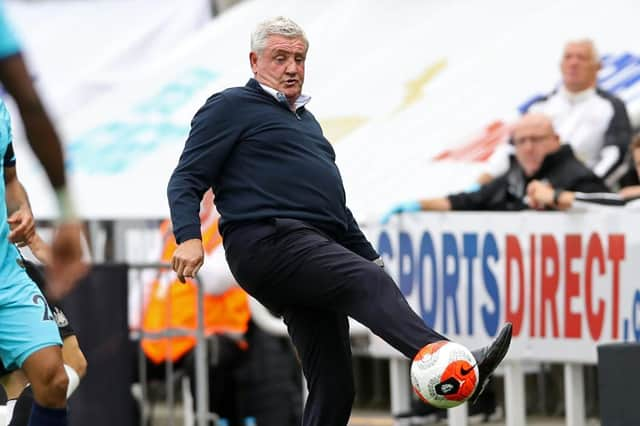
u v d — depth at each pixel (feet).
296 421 78.79
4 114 55.26
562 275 65.46
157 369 79.20
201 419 77.10
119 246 96.07
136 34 129.70
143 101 110.73
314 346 56.49
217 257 79.46
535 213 66.23
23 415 56.90
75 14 137.08
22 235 55.98
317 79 103.81
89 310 74.13
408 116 95.30
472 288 68.18
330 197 55.06
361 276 52.95
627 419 56.49
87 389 74.08
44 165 31.48
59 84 125.80
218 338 78.13
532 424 80.48
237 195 54.75
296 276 53.72
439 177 86.69
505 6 102.89
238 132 54.60
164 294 78.74
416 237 70.28
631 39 92.12
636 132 83.20
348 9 110.32
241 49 113.50
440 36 103.19
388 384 95.50
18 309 53.83
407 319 52.31
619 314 63.82
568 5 99.09
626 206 63.98
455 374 50.93
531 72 94.38
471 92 94.99
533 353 66.49
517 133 73.92
